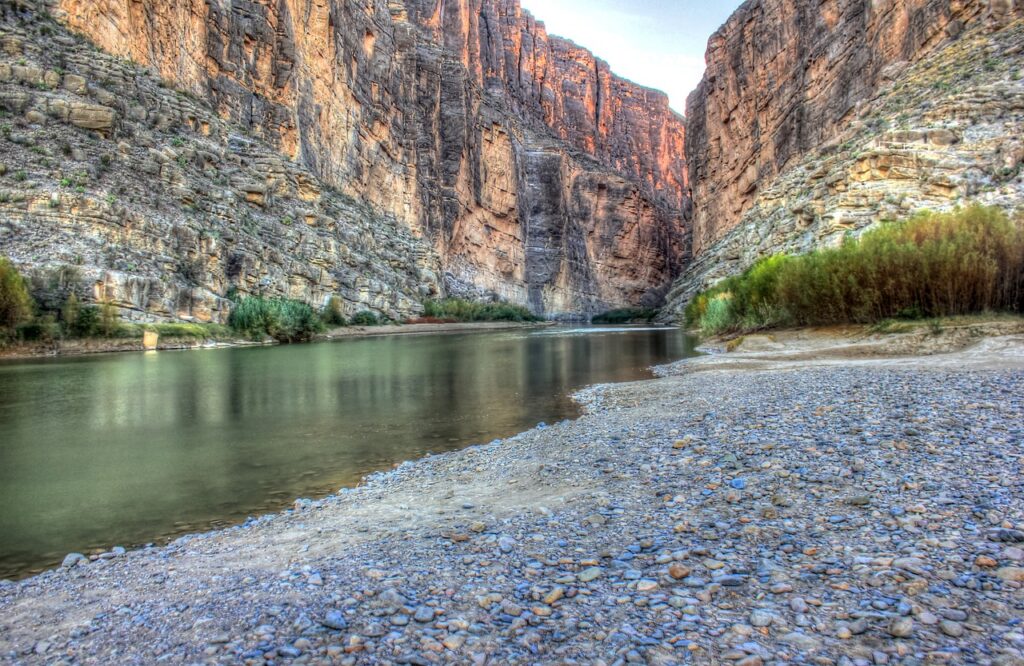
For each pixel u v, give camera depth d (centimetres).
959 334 2127
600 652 379
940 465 680
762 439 889
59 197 3762
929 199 3659
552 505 709
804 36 7294
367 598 477
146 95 5147
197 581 545
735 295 4081
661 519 621
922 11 5322
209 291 4703
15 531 749
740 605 425
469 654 386
